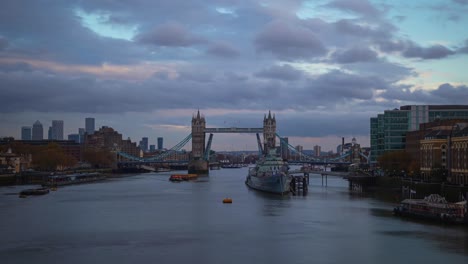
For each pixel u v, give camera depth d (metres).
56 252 127.81
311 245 134.50
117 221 172.88
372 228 156.62
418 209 176.00
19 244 136.25
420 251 127.31
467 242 136.12
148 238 143.88
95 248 131.88
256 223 168.00
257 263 117.94
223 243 137.25
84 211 198.62
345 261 119.31
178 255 124.75
